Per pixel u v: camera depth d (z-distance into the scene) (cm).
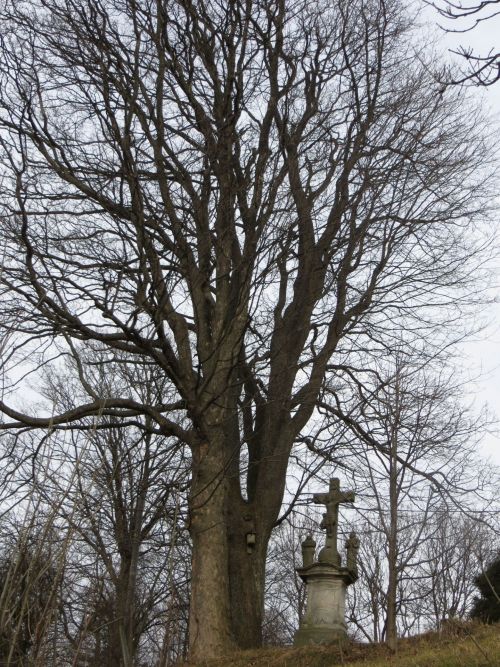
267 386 1841
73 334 1567
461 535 2611
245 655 1513
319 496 1744
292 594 3331
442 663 1195
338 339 1834
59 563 744
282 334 1836
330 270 1809
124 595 1761
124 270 1424
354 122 1834
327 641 1555
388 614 1312
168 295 1477
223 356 1698
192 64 1728
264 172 1595
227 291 1719
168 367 1523
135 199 1469
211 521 1622
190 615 1617
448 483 1702
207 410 1664
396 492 1255
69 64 1645
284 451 1788
